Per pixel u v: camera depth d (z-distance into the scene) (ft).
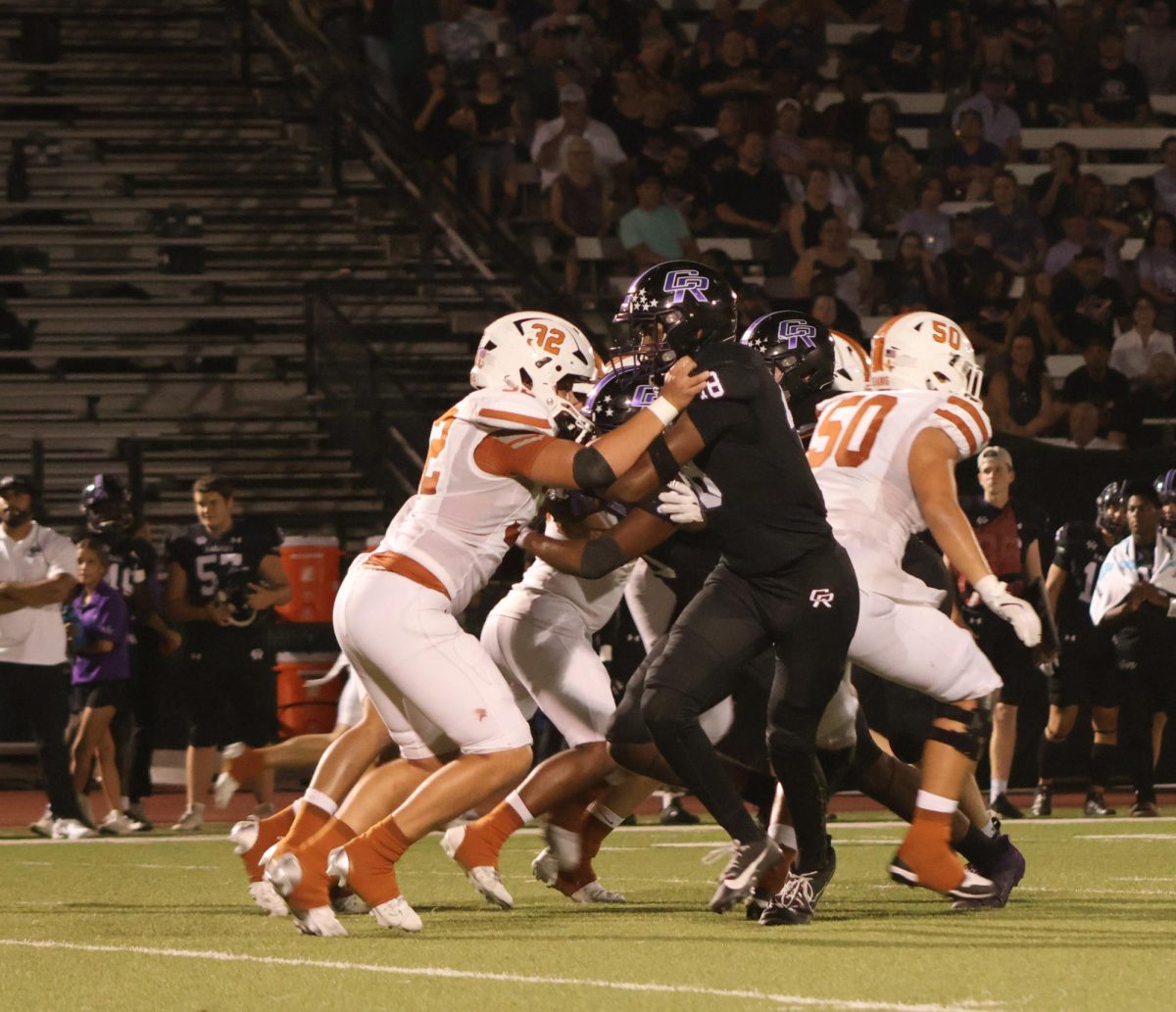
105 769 98.94
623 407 57.06
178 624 101.60
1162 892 60.85
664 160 176.65
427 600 52.01
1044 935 48.80
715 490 50.21
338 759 56.44
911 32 193.26
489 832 58.34
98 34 186.91
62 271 165.48
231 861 79.87
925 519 55.16
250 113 180.65
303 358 159.02
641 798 60.13
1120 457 118.32
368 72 180.86
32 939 51.34
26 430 151.02
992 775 102.68
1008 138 188.55
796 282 168.45
